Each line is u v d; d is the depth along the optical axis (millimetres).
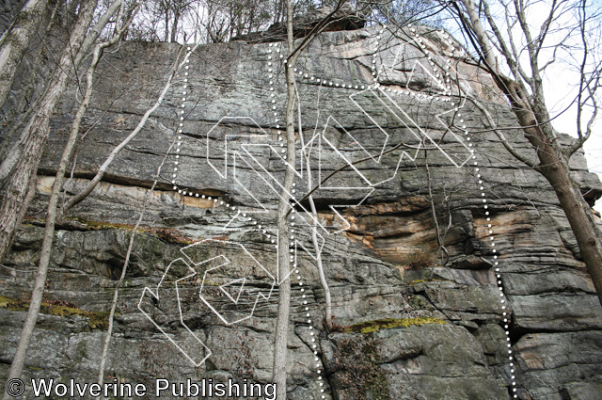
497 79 8188
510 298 9609
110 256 8758
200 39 10086
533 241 10508
